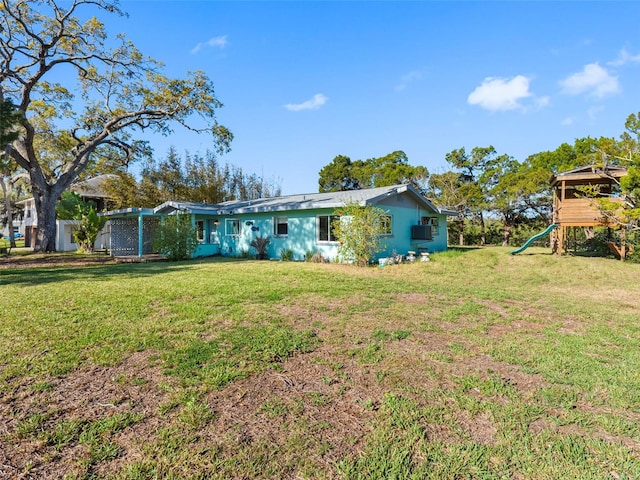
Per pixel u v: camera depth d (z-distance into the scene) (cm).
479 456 201
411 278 884
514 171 2555
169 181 2514
